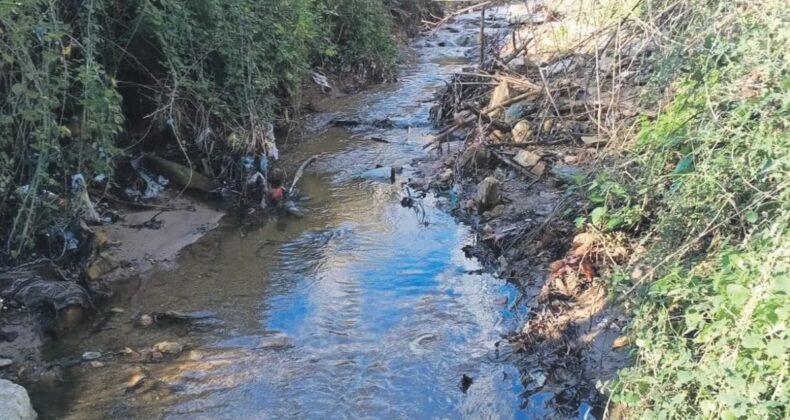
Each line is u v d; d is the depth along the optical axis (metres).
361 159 7.95
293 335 4.64
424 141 8.51
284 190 6.81
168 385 4.11
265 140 7.45
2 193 5.04
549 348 4.38
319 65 10.91
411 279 5.36
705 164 3.92
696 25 5.11
